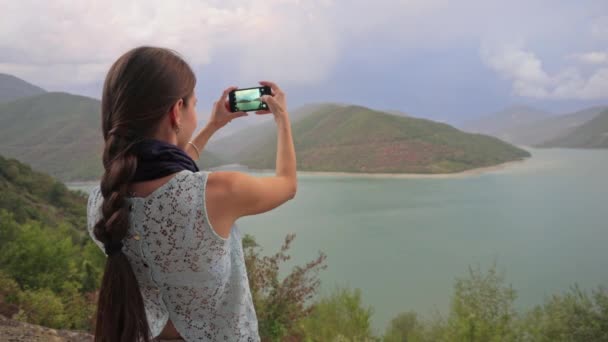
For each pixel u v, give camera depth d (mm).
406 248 83875
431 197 146875
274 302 9078
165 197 1042
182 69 1187
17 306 10438
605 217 111750
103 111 1181
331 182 185000
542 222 107312
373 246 85688
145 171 1053
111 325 1055
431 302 53062
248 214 1128
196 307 1123
